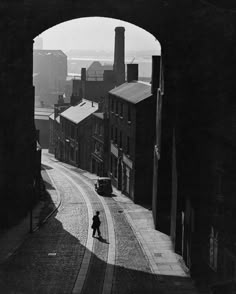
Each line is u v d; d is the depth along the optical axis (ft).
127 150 149.59
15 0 96.53
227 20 82.69
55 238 99.60
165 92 107.96
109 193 154.40
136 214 126.62
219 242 67.56
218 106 77.25
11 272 77.61
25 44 108.68
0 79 102.47
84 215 123.13
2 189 105.60
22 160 113.50
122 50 293.64
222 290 61.36
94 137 200.44
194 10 88.38
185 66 90.94
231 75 78.23
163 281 75.66
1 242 95.66
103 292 70.13
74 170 214.90
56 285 72.38
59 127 254.27
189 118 87.40
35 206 132.57
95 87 271.69
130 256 88.84
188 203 82.94
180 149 91.61
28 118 114.73
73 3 98.84
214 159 69.97
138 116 139.23
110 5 100.12
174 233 93.81
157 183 109.19
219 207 67.97
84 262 83.97
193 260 77.15
